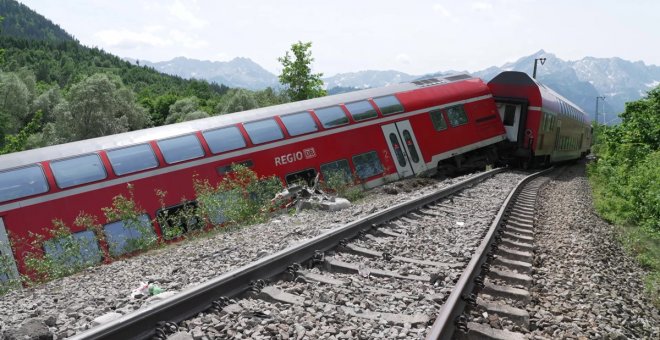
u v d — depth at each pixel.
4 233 12.52
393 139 21.41
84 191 13.76
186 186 15.45
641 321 6.31
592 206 18.39
